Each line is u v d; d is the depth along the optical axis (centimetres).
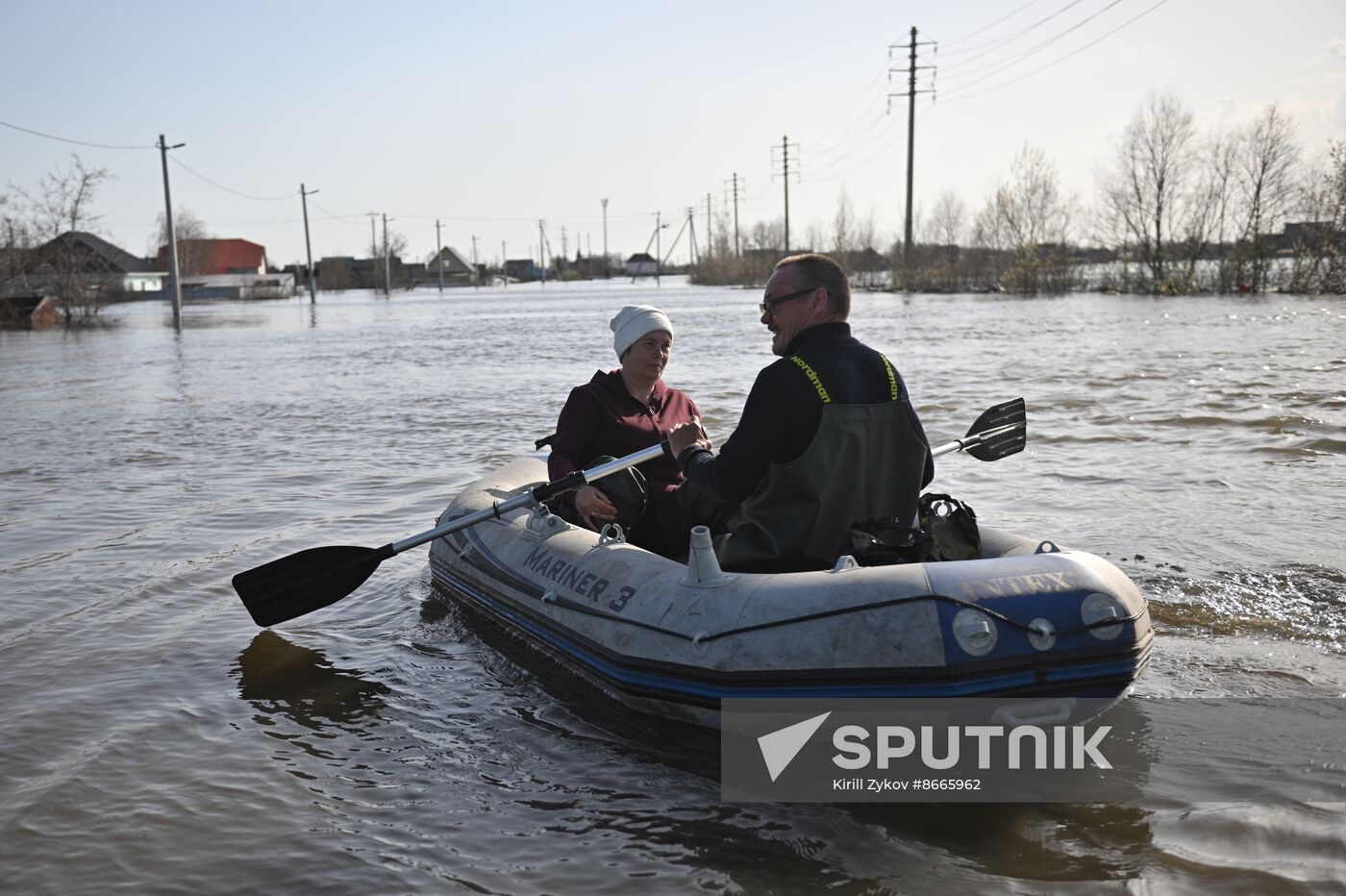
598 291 8712
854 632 318
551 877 270
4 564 587
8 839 294
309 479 823
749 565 375
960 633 310
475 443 977
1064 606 320
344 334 3148
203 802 315
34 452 981
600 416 494
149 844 291
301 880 272
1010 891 255
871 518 368
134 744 357
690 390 1335
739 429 365
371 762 341
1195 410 992
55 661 439
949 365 1515
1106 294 3969
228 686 411
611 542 416
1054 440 870
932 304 3722
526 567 445
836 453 358
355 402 1342
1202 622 435
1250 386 1155
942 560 357
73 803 315
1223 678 379
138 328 3778
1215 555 526
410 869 276
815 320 372
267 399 1400
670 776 327
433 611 503
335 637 469
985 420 488
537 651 441
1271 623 432
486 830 296
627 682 362
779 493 365
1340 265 3278
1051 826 285
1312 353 1506
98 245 8581
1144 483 698
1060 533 576
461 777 330
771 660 325
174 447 997
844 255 6325
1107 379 1280
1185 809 289
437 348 2369
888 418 365
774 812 301
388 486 786
